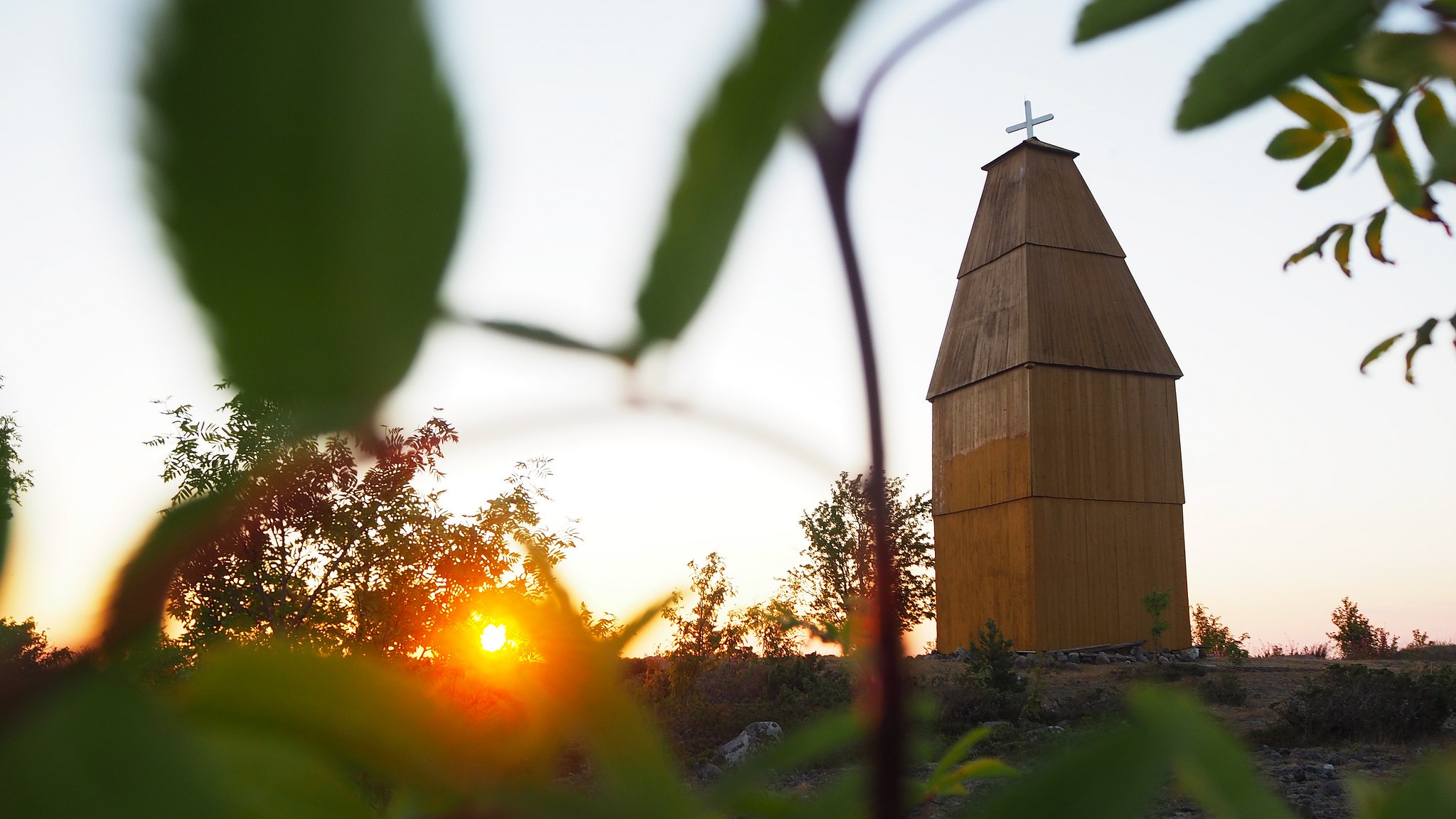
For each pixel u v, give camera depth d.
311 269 0.12
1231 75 0.27
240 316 0.12
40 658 0.12
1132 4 0.25
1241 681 17.56
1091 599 23.77
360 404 0.13
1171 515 24.88
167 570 0.13
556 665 0.19
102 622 0.13
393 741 0.17
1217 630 25.62
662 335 0.15
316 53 0.11
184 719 0.13
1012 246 25.45
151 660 0.13
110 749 0.12
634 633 0.26
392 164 0.12
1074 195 25.72
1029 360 24.25
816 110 0.16
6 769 0.11
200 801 0.12
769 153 0.14
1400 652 24.16
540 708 0.19
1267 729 11.79
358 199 0.12
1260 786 0.17
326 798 0.16
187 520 0.13
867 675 0.20
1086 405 24.58
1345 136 0.76
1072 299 24.92
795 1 0.14
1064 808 0.16
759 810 0.22
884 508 0.19
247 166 0.11
